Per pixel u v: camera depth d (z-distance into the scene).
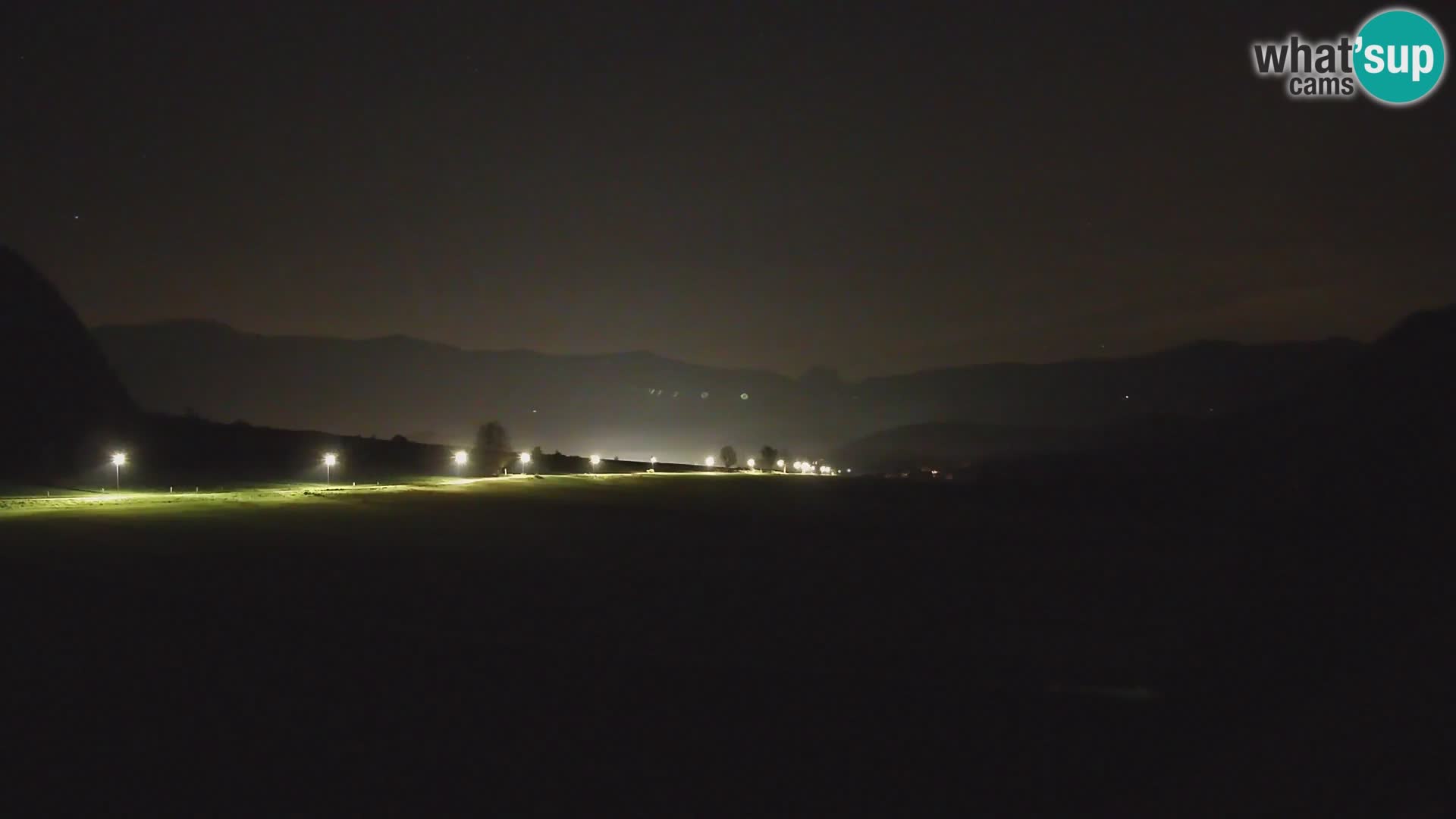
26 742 10.88
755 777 11.00
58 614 16.11
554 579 23.36
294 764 10.78
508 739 11.81
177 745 11.08
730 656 16.25
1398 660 7.04
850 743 12.02
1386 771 6.45
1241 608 9.06
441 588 21.14
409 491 45.97
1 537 24.33
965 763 11.27
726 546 31.53
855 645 17.67
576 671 14.66
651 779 10.88
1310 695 7.71
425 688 13.51
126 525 28.03
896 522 40.22
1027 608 21.52
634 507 43.72
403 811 9.84
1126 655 16.23
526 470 64.81
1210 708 9.02
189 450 52.12
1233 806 7.21
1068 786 10.08
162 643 14.80
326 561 23.73
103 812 9.46
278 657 14.49
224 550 24.36
